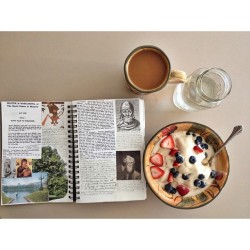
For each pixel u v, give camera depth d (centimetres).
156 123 86
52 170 84
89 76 86
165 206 84
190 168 80
